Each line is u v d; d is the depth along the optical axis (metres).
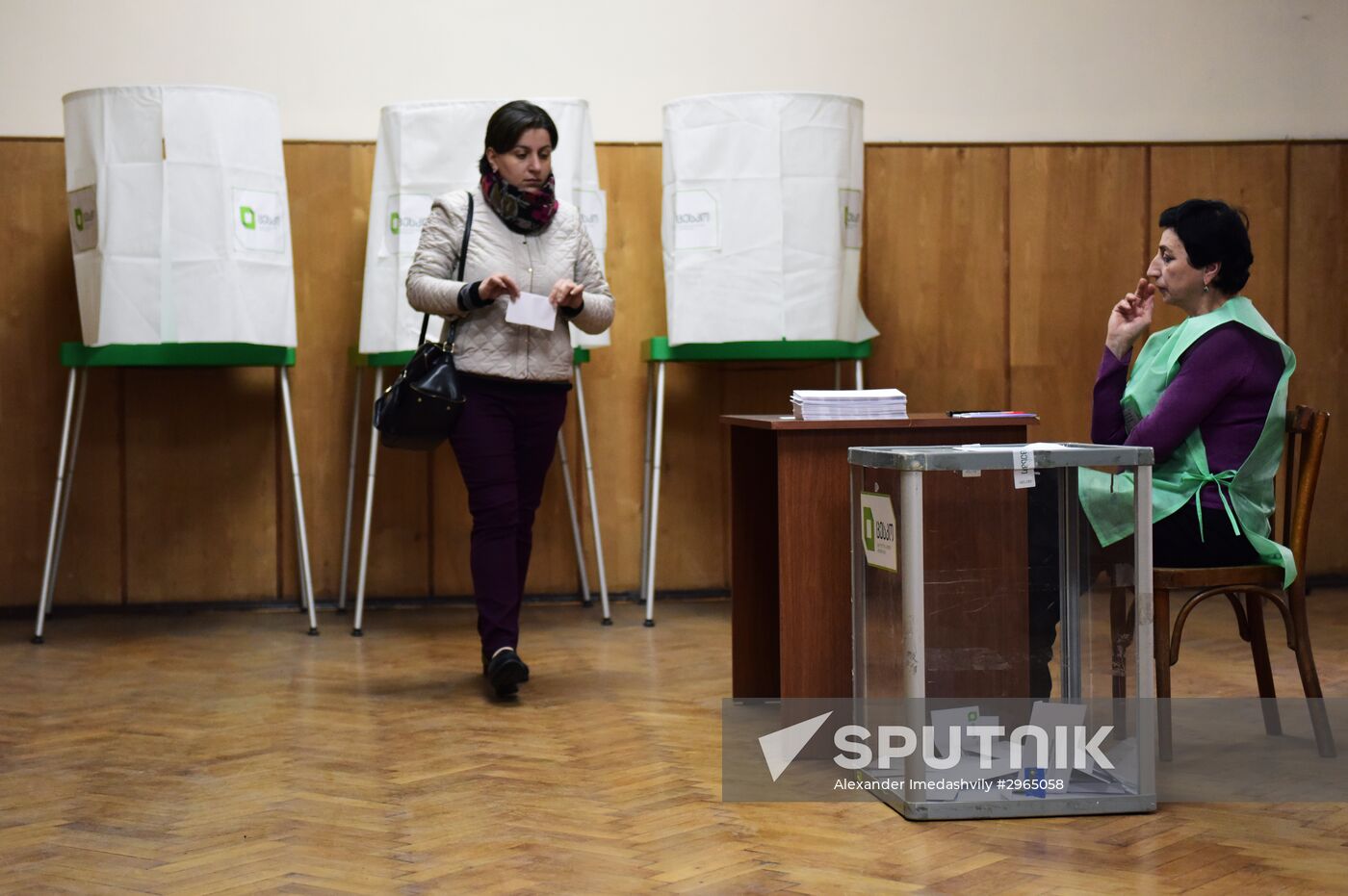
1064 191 5.31
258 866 2.11
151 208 4.32
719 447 5.21
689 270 4.58
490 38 5.14
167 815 2.40
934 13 5.32
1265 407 2.75
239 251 4.39
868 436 2.81
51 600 4.90
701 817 2.38
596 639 4.34
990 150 5.28
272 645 4.27
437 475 5.09
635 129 5.21
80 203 4.40
